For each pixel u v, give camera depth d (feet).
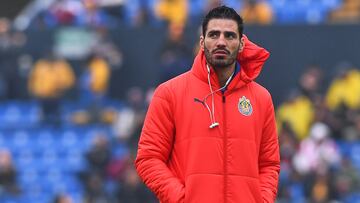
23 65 213.87
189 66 197.77
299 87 200.23
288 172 177.88
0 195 193.26
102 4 226.38
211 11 57.21
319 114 194.49
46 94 213.66
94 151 188.65
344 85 200.23
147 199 176.35
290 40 201.77
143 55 207.00
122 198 177.58
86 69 212.02
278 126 195.00
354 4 224.33
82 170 205.77
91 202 181.16
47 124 213.46
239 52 57.82
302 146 185.47
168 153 57.72
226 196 55.88
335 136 193.98
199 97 56.95
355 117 197.26
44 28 213.25
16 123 214.07
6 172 194.49
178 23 215.72
